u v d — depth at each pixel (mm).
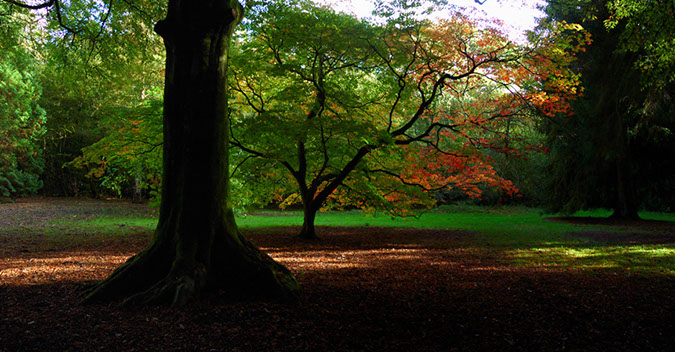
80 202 25438
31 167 27016
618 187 17922
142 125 10008
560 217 20453
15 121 24281
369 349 3438
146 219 16875
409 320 4176
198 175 4746
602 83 16766
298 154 11750
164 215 4852
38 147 27734
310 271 6578
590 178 18109
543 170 20969
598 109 16828
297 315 4180
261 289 4688
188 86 4742
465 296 5176
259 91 11219
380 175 12438
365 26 9406
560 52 9688
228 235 4879
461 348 3523
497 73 10594
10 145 24812
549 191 20359
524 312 4531
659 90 14422
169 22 4688
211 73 4789
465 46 10328
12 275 5727
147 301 4230
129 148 10633
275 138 10609
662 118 16203
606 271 6965
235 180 13188
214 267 4758
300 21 9219
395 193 13109
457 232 13734
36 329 3605
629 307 4742
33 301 4418
